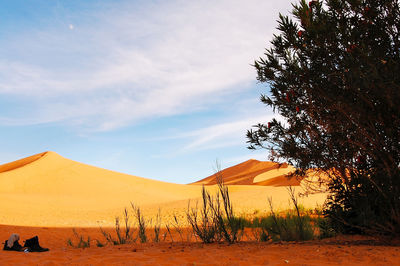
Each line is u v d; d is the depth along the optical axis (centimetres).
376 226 646
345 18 559
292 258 490
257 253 543
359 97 561
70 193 4084
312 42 570
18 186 4131
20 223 1552
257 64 630
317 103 617
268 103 659
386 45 559
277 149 682
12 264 493
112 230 1273
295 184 3744
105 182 4706
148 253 585
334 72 543
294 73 591
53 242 954
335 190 720
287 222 868
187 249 630
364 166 639
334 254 504
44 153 5853
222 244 705
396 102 499
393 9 547
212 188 4753
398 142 570
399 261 442
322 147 650
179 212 1898
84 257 551
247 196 2353
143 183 5134
